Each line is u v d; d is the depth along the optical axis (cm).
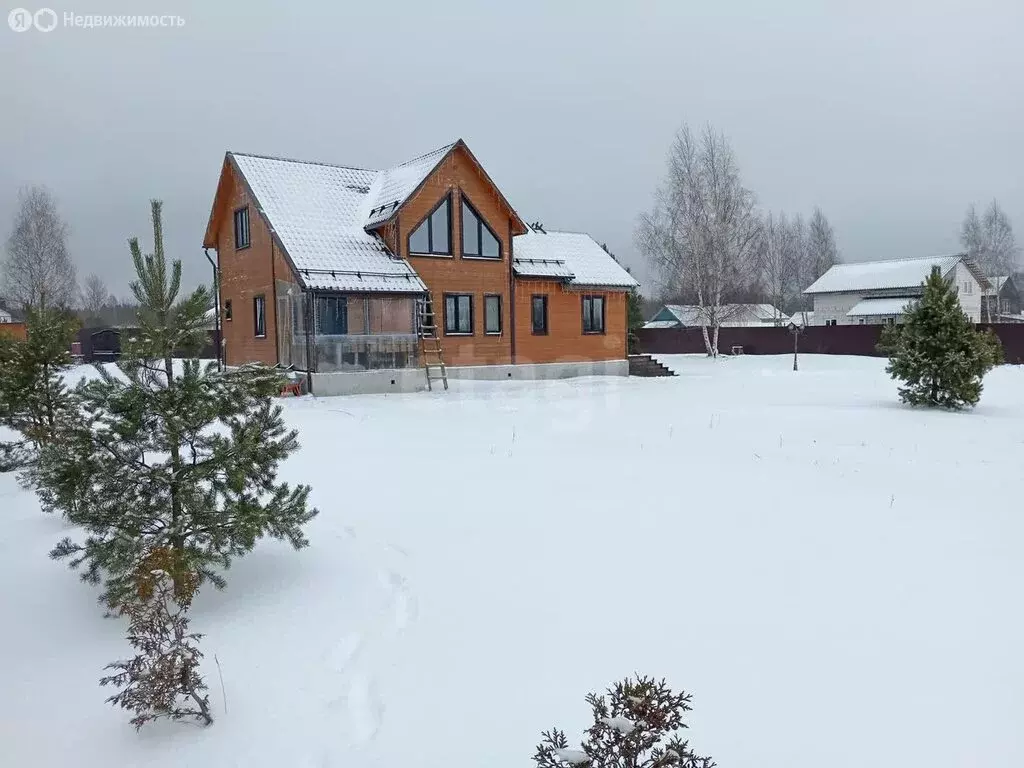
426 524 664
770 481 853
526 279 2403
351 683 389
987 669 391
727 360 3541
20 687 390
